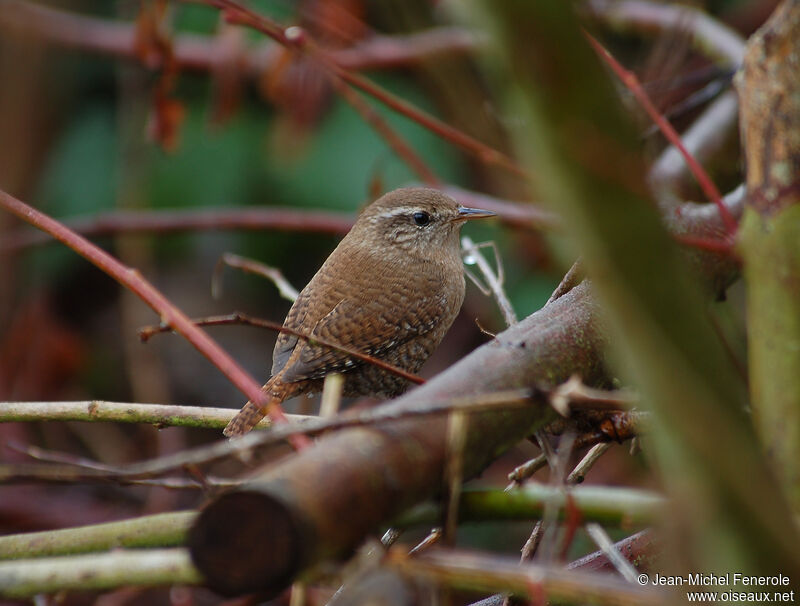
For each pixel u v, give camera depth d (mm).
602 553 5375
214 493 4133
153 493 10180
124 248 11727
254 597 3535
